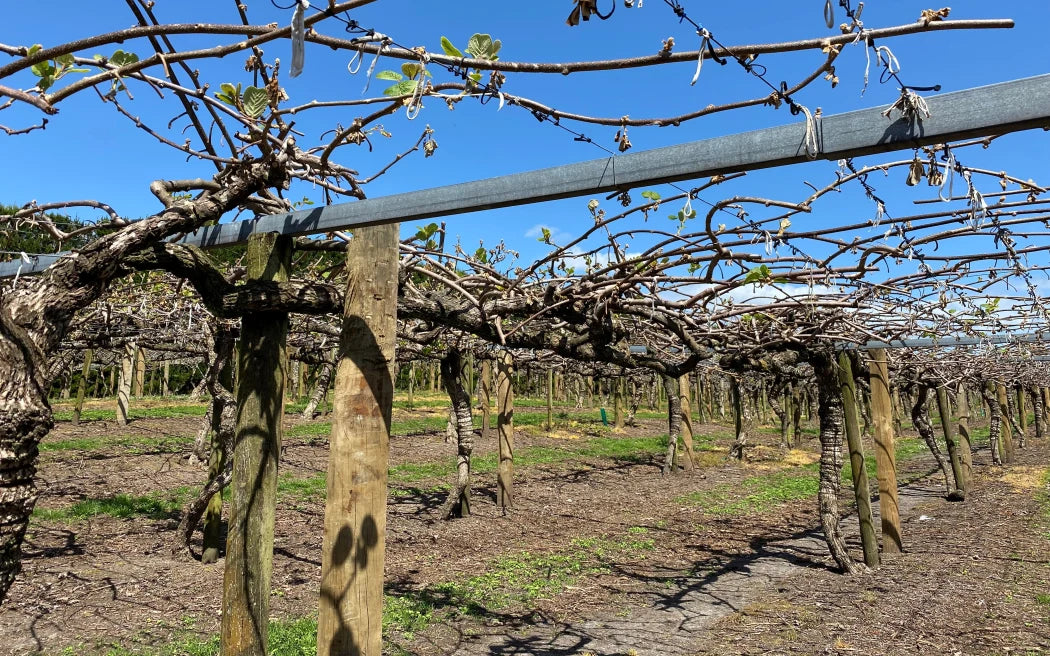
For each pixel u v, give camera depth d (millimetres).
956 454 11062
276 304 2523
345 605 2309
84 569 5891
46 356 1871
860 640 4605
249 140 2059
